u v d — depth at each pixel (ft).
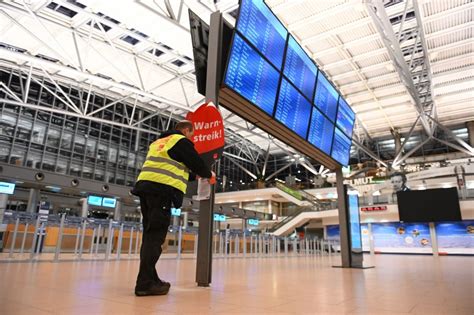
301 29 60.80
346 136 33.68
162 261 28.37
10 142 84.74
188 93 90.68
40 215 22.79
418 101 79.20
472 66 71.97
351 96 88.58
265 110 19.30
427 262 39.78
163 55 71.26
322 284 13.71
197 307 7.75
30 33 51.44
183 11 52.85
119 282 11.76
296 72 23.80
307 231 110.63
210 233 13.24
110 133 106.52
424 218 78.13
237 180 153.38
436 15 56.13
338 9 54.60
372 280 15.89
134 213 78.13
